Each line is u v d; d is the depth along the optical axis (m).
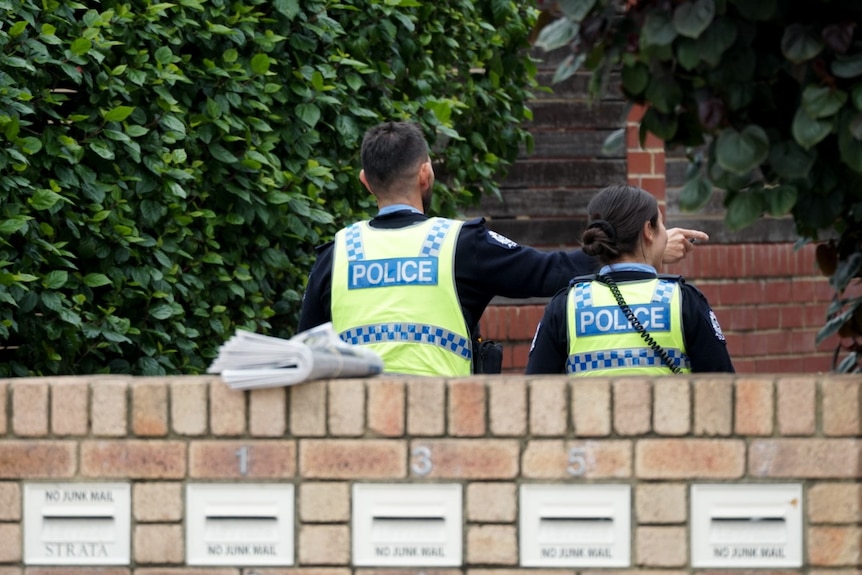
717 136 7.61
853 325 9.70
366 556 8.20
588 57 7.73
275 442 8.27
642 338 11.37
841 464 7.91
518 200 24.67
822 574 7.93
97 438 8.40
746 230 25.70
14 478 8.45
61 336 13.05
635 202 11.66
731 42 7.32
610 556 8.05
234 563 8.30
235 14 14.73
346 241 11.58
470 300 11.37
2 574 8.43
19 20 12.66
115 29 13.34
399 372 11.02
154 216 13.53
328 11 16.08
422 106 17.11
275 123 15.27
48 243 12.52
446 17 18.30
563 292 11.72
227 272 14.77
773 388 7.96
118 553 8.38
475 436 8.14
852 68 7.22
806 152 7.57
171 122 13.48
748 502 7.99
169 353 13.99
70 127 13.26
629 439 8.05
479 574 8.12
